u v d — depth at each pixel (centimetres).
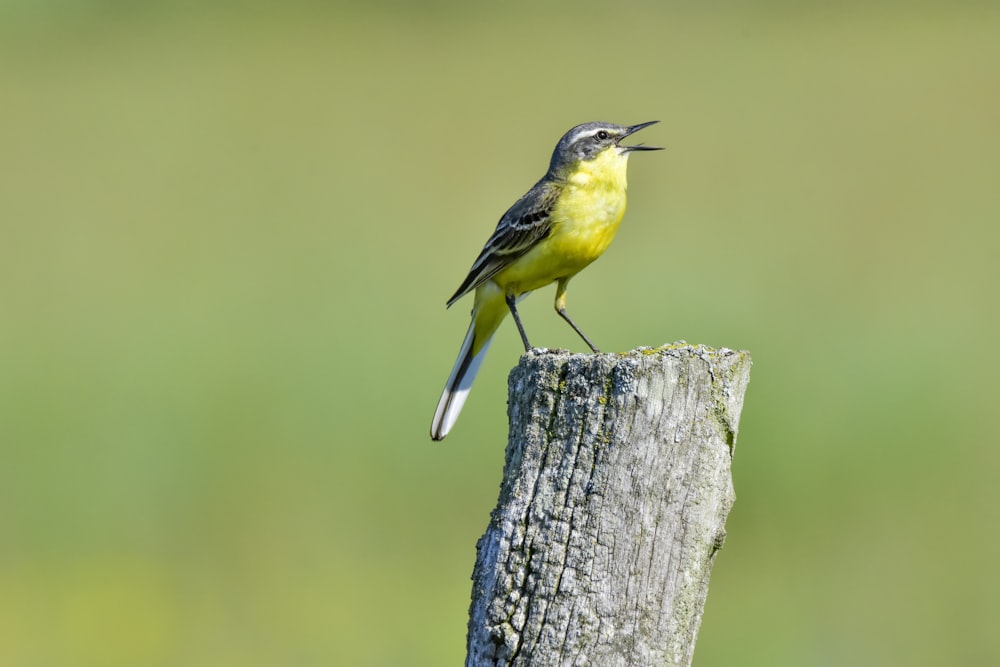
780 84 3195
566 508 561
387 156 2778
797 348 1666
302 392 1664
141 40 4100
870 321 1762
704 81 3281
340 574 1384
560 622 551
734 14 4069
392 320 1875
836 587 1320
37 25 4188
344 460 1552
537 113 3022
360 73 3512
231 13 4269
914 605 1269
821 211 2295
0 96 3409
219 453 1595
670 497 560
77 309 2020
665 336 1661
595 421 565
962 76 3175
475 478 1535
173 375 1731
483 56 3656
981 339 1700
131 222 2483
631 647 549
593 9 4156
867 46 3578
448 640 1277
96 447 1591
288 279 2117
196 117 3184
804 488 1488
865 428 1536
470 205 2475
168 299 2047
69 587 1362
